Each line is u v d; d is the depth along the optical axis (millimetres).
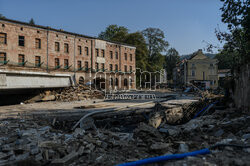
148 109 13477
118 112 12227
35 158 4469
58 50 33750
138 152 5207
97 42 40375
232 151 4246
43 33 31250
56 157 4691
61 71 33656
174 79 76062
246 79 8617
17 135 6527
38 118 10117
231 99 12984
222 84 14375
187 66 52906
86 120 10000
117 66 45656
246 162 3410
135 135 7305
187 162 3604
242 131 5953
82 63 37781
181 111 13328
